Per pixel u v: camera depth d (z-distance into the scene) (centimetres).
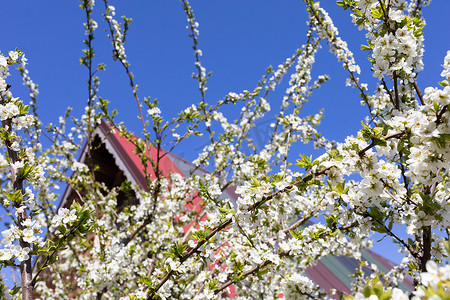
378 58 250
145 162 498
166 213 545
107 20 485
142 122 495
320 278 703
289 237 382
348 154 202
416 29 265
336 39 383
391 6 250
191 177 550
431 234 233
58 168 648
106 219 601
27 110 259
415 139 173
